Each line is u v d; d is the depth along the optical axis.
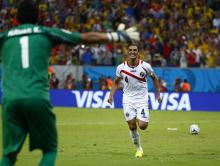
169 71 94.38
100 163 36.44
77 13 114.69
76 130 59.56
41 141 23.55
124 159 38.50
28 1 24.44
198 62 99.12
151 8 115.00
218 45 103.88
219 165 35.78
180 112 85.56
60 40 23.69
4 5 119.25
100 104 92.19
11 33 23.89
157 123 68.31
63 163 36.31
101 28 110.44
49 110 23.39
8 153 23.33
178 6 114.44
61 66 97.44
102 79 95.25
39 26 23.98
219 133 57.62
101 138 52.22
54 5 116.50
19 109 23.11
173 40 105.19
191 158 39.06
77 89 95.81
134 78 40.81
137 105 40.69
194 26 109.31
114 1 116.75
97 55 100.88
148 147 45.66
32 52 23.34
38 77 23.25
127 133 56.88
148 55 99.25
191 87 94.06
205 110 88.62
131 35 23.16
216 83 93.44
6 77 23.55
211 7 114.62
